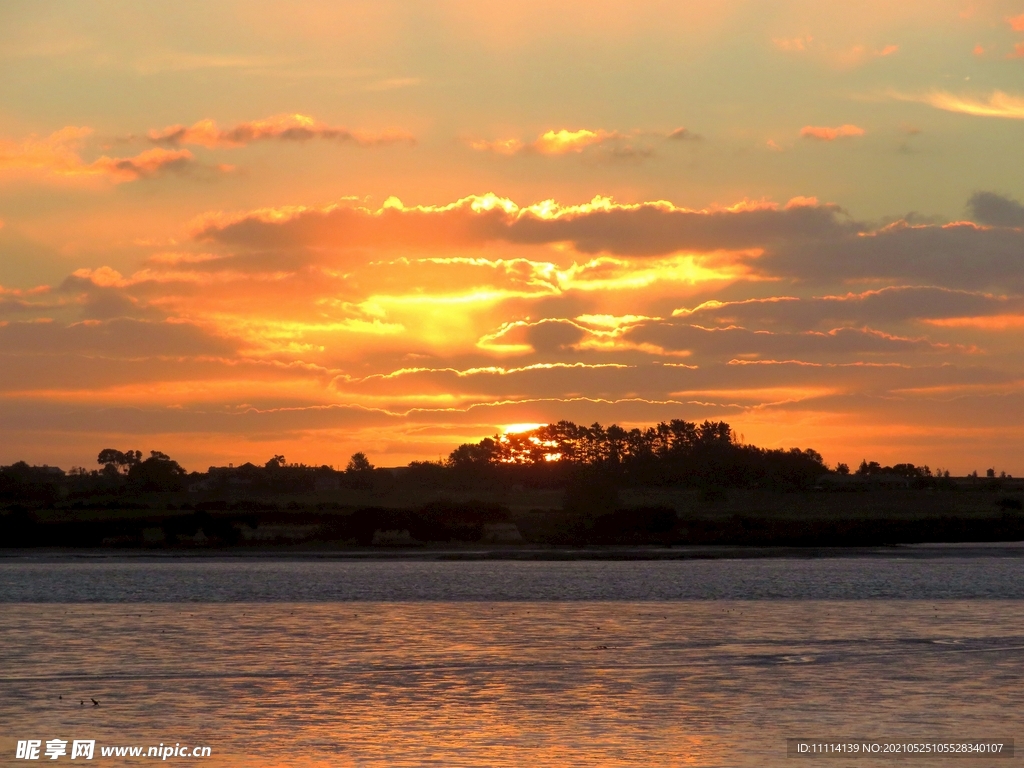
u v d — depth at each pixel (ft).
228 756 154.10
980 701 186.80
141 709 180.75
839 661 224.94
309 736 164.25
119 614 303.27
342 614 303.89
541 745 159.33
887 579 419.95
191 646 242.99
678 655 232.12
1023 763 150.92
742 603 332.39
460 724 171.63
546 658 228.02
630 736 164.45
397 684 201.46
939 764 150.30
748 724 171.32
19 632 264.52
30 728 168.45
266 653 233.76
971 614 301.43
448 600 343.87
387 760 151.74
